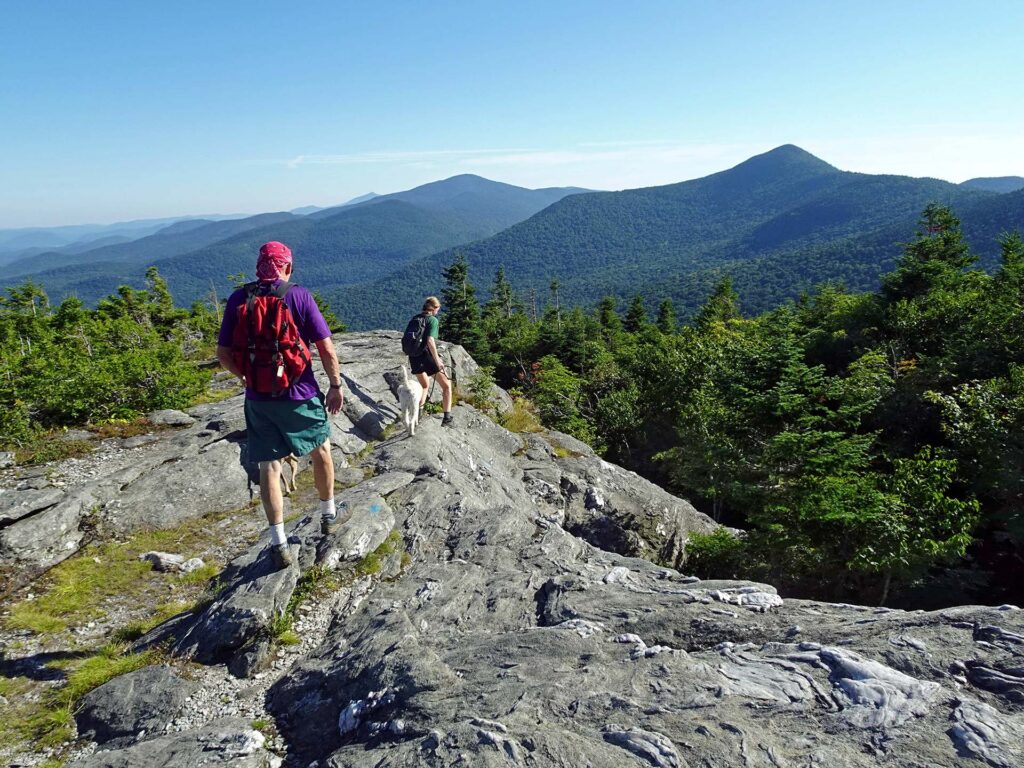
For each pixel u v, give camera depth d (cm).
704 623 367
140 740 309
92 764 283
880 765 228
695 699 277
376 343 1647
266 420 378
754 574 1181
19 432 829
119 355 1275
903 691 266
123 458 742
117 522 577
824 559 1148
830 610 378
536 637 358
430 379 1138
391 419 980
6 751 306
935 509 1075
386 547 505
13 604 451
